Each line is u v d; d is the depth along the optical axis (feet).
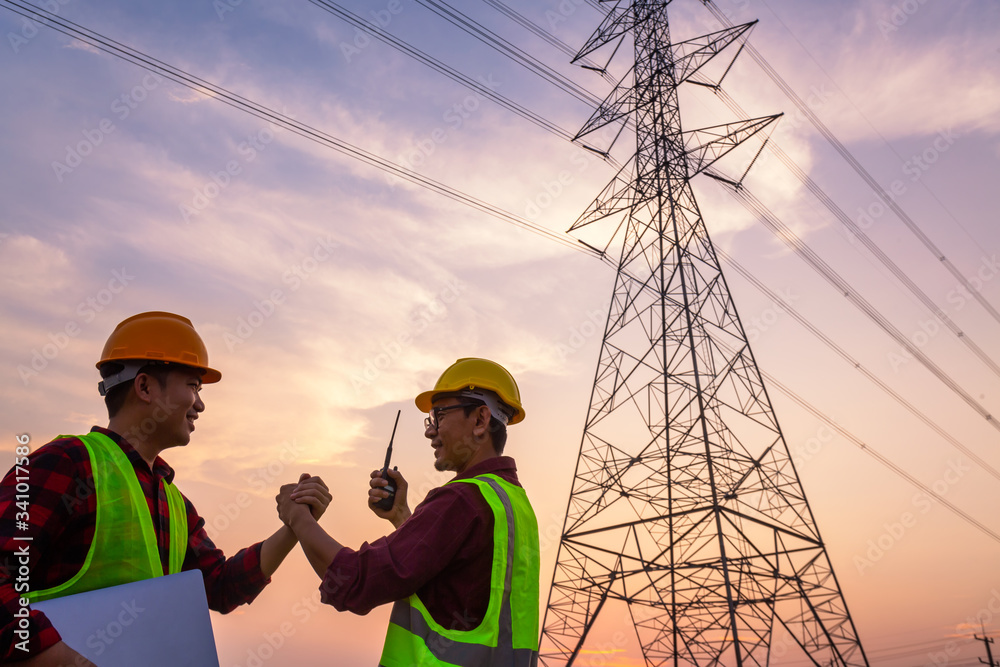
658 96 97.71
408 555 7.22
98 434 7.66
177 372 8.36
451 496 7.68
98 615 6.12
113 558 7.00
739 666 61.82
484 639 7.14
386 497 9.23
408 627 7.32
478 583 7.47
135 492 7.45
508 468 8.75
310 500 8.39
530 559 7.96
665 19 102.22
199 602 6.76
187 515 9.28
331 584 7.36
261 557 9.18
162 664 6.23
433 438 9.30
